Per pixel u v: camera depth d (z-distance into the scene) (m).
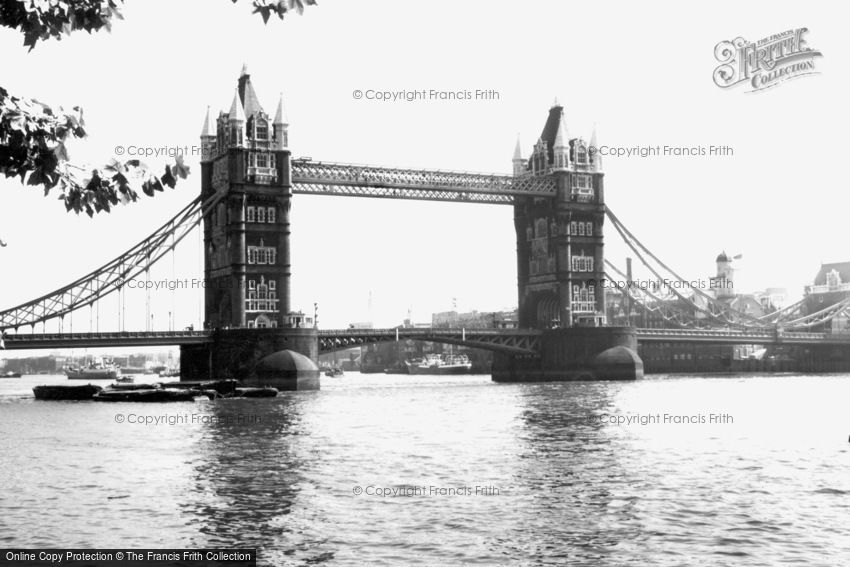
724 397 118.94
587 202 185.00
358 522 37.78
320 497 43.34
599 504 41.53
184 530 36.47
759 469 51.88
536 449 61.09
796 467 52.59
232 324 151.12
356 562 31.70
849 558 32.28
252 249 152.12
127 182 14.37
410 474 50.38
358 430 76.19
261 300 152.38
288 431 75.81
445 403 112.19
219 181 157.25
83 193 14.20
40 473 51.75
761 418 84.50
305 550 33.31
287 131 155.62
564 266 182.00
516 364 191.50
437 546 33.88
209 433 74.75
